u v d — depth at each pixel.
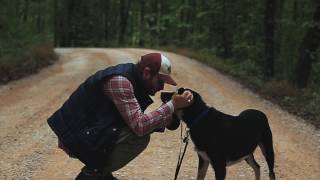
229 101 13.42
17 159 7.60
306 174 7.14
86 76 17.25
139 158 7.67
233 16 30.59
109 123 4.46
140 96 4.60
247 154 5.79
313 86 19.05
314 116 11.84
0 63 17.00
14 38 21.98
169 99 5.16
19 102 12.29
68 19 51.50
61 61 22.98
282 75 27.72
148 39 52.50
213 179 6.60
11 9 22.62
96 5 55.44
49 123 4.62
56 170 7.09
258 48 27.38
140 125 4.37
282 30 27.94
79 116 4.50
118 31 59.25
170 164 7.41
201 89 15.34
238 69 22.25
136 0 57.81
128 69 4.53
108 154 4.50
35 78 16.89
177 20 45.78
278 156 8.07
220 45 32.22
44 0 49.97
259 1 27.67
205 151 5.27
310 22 17.77
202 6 36.00
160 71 4.52
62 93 13.54
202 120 5.19
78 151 4.45
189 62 23.97
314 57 18.25
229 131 5.38
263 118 6.07
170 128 5.21
